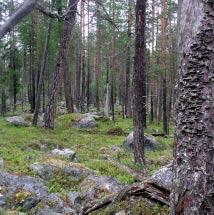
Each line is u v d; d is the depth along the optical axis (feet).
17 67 137.90
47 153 52.90
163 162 57.36
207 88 13.58
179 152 14.17
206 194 13.56
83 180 39.75
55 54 127.65
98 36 155.63
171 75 121.29
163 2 108.68
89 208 24.09
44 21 110.11
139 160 52.26
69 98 122.42
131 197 22.99
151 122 131.44
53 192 36.04
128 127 99.35
